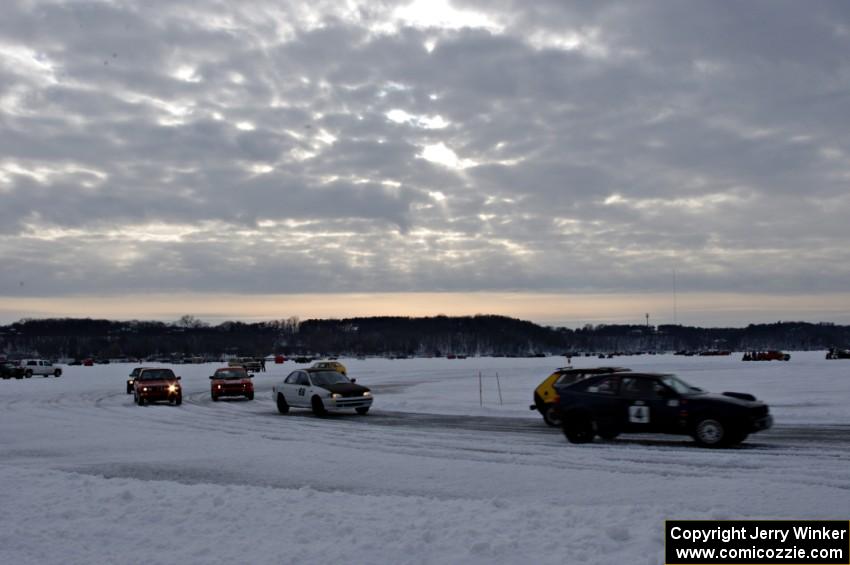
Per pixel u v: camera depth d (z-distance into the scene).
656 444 15.99
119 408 29.31
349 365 110.25
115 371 92.94
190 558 6.87
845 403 25.72
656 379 16.09
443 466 12.67
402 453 14.99
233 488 10.05
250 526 7.94
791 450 14.55
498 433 18.67
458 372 71.25
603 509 8.27
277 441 17.36
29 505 9.21
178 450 15.73
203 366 111.81
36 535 7.77
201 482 11.80
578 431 16.55
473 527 7.57
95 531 7.90
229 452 15.12
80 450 16.09
